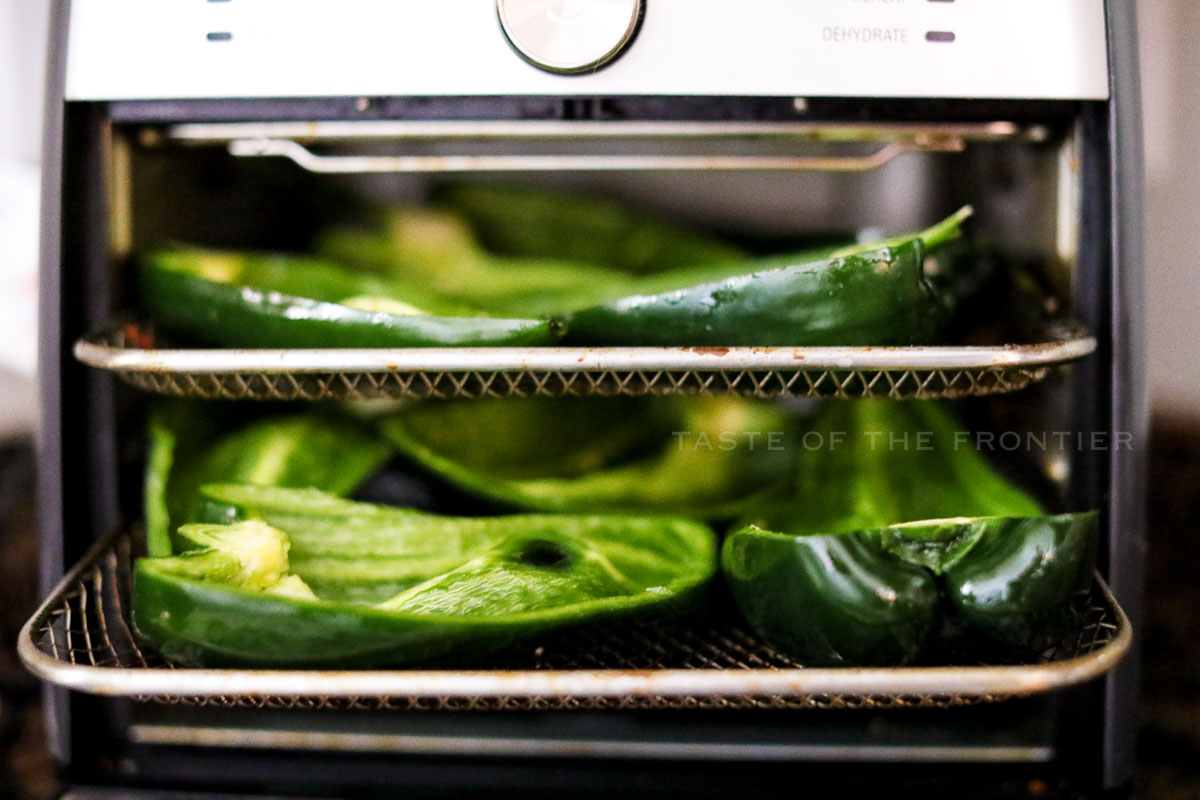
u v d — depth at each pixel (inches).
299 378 17.7
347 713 18.6
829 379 17.4
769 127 18.0
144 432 18.9
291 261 20.3
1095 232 17.7
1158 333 24.3
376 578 18.2
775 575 16.7
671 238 23.5
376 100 17.7
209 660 16.5
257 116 17.8
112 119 17.9
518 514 20.1
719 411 21.5
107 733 18.4
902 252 17.1
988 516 17.4
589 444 21.4
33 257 24.3
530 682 15.9
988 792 17.8
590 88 17.5
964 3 17.6
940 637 16.7
